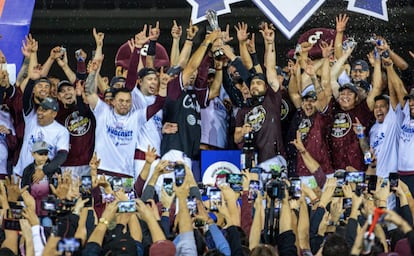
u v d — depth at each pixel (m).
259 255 10.73
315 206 13.82
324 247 10.71
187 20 21.48
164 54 19.62
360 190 13.03
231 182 13.92
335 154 17.92
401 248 10.82
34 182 16.75
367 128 17.91
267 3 19.94
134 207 11.90
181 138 18.05
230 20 21.62
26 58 18.20
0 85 17.70
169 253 10.91
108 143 17.73
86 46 21.56
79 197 12.75
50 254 9.73
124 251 11.12
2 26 20.02
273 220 12.99
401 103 17.53
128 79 17.83
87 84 17.67
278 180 13.24
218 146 18.84
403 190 13.12
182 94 18.16
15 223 11.66
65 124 18.08
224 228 12.91
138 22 21.53
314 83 17.89
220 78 18.66
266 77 18.03
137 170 17.91
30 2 20.23
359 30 21.30
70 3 21.53
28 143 17.73
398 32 21.17
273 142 17.78
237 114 18.27
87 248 11.05
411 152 17.27
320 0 19.95
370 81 20.23
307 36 20.08
